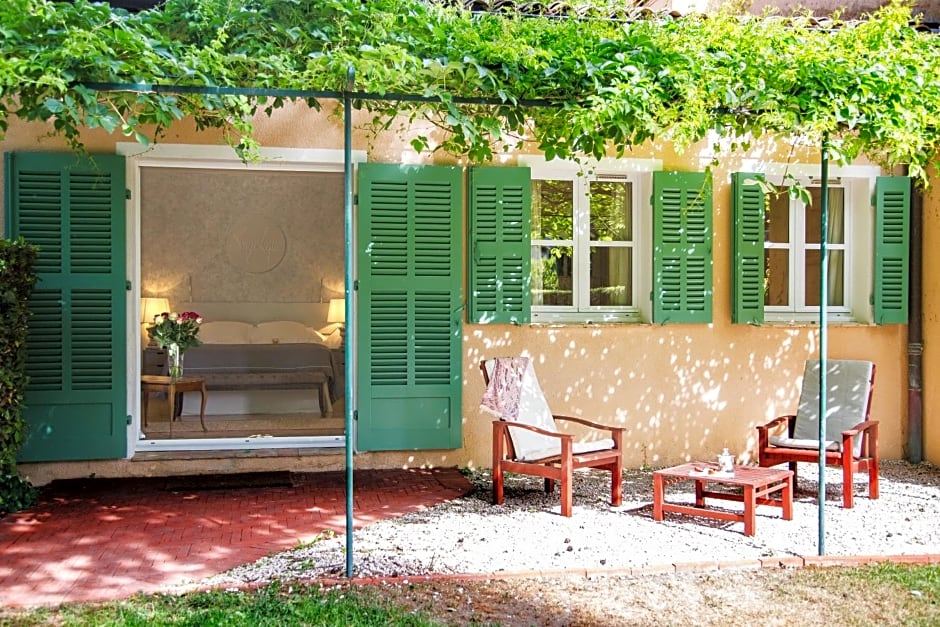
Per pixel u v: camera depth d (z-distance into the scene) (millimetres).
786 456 6102
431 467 7039
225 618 3770
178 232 11414
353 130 6887
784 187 7531
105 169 6465
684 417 7328
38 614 3836
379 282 6844
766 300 7641
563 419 6309
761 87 4773
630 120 4871
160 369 9422
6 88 4234
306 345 10188
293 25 4820
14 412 5688
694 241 7258
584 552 4832
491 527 5352
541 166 7145
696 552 4855
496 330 7082
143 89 4191
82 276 6438
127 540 5043
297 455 6840
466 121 4660
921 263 7555
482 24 5070
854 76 4891
